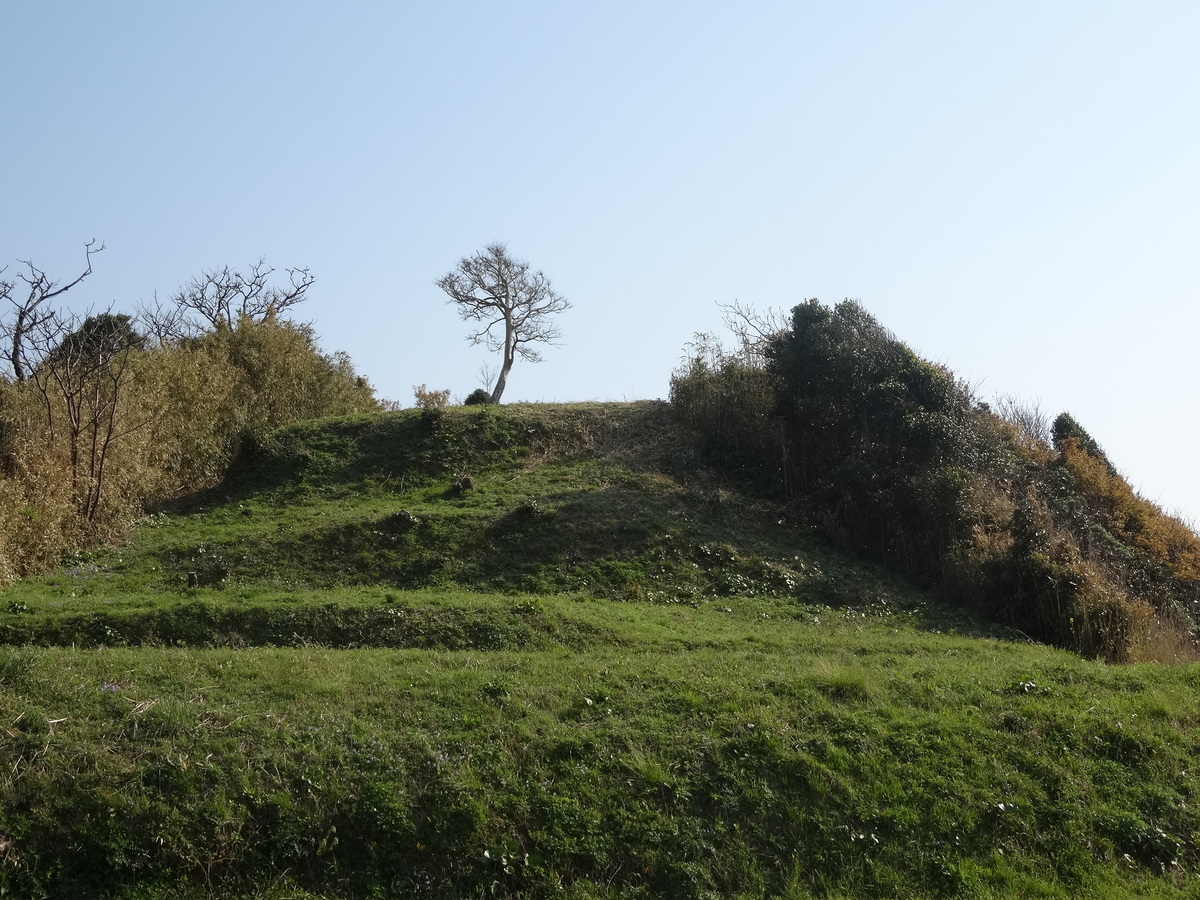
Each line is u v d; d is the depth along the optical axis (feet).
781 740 39.75
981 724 42.80
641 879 33.78
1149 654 63.57
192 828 33.12
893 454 89.04
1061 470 96.48
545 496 84.99
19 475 77.41
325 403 123.75
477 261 159.84
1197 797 39.55
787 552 80.33
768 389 100.53
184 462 95.71
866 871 35.19
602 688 43.57
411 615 57.93
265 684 41.68
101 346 86.84
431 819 34.42
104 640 53.67
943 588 76.48
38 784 33.42
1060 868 35.94
